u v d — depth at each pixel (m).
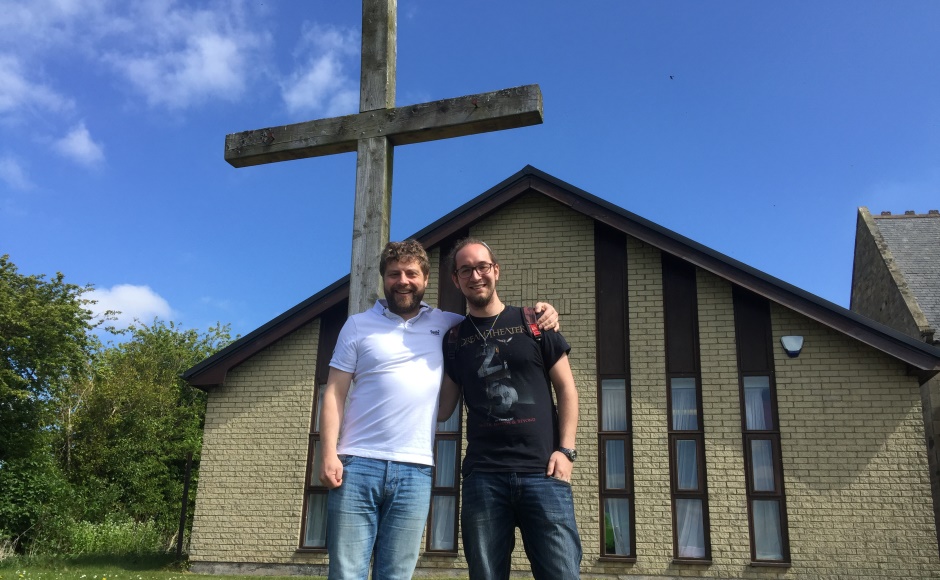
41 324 18.67
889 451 10.08
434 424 3.38
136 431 25.36
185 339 32.75
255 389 12.06
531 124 5.20
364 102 5.49
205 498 11.68
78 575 9.96
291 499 11.48
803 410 10.45
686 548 10.34
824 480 10.16
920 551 9.70
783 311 10.88
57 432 23.36
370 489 3.15
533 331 3.41
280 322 12.06
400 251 3.49
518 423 3.29
